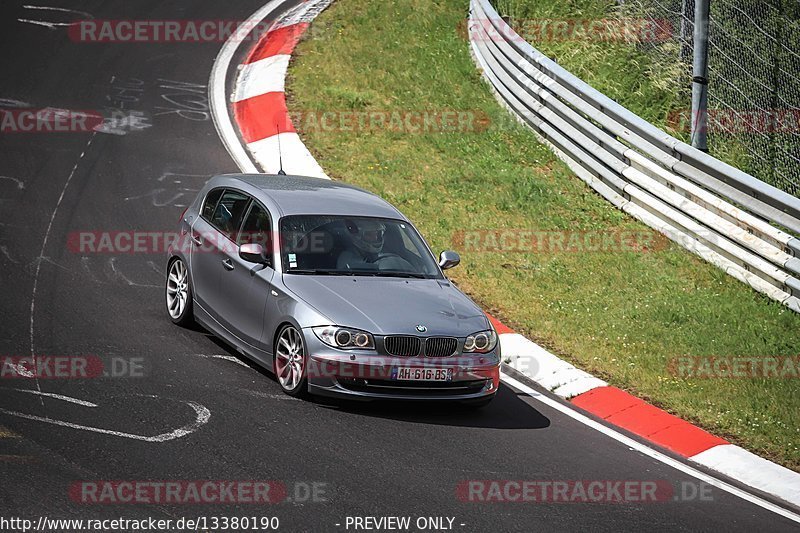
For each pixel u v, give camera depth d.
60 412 28.19
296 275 33.16
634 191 54.69
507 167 58.88
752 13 67.19
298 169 55.91
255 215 35.69
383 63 70.81
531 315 42.94
